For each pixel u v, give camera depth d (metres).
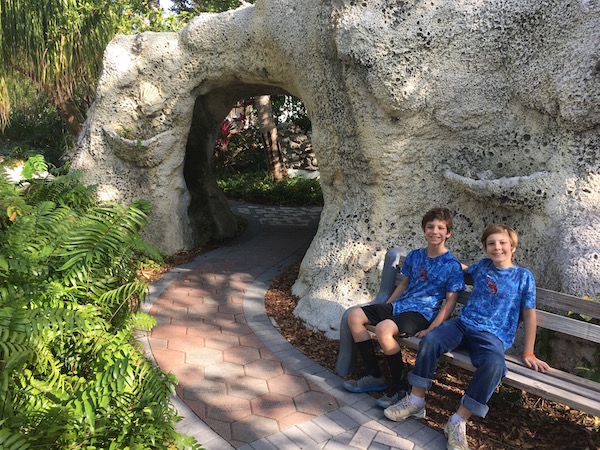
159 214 6.54
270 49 5.39
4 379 1.96
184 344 3.84
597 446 2.62
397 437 2.69
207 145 7.58
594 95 3.36
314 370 3.46
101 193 6.44
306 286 4.81
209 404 2.97
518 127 3.88
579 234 3.41
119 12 9.54
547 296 2.81
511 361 2.78
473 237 4.18
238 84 6.78
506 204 3.87
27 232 2.76
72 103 10.24
